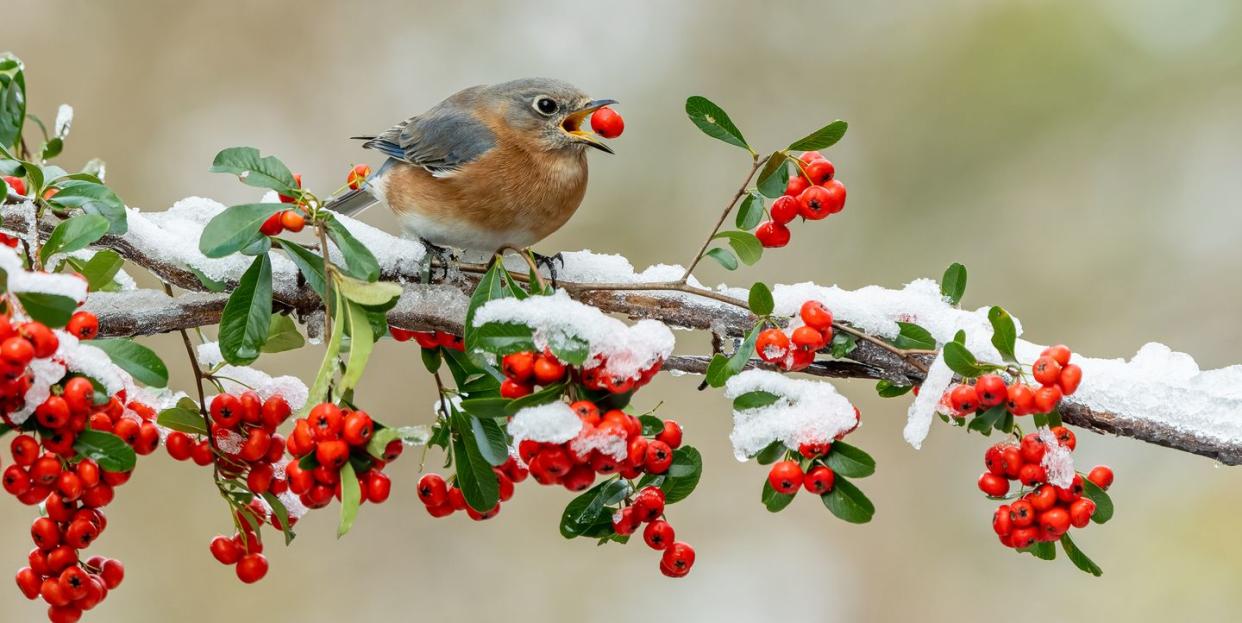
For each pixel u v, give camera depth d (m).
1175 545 12.64
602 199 14.43
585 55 14.95
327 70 14.85
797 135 14.66
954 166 14.45
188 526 12.84
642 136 14.70
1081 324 13.94
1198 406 5.79
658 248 14.38
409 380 13.70
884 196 14.52
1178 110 14.19
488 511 5.53
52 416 4.62
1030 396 5.07
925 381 5.45
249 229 5.23
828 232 14.38
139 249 5.96
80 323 4.81
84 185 5.50
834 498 5.28
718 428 14.12
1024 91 14.38
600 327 4.83
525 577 13.46
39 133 14.05
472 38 15.02
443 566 13.46
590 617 13.33
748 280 14.24
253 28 14.75
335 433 4.72
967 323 6.02
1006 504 5.45
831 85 14.74
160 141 14.36
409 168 8.00
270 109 14.70
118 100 14.32
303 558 13.20
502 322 4.86
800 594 13.58
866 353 5.93
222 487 5.48
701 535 13.95
